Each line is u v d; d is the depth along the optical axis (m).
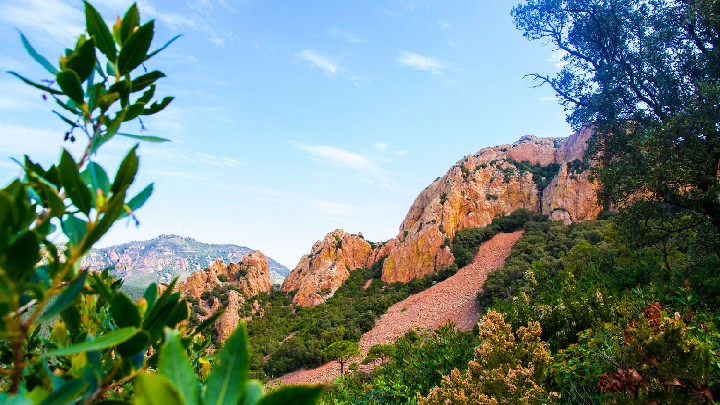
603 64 15.30
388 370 15.41
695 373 4.23
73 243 0.98
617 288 11.38
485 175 53.66
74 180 0.97
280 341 42.06
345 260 56.56
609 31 14.85
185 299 1.09
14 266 0.80
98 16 1.24
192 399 0.73
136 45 1.24
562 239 35.44
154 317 1.05
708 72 12.59
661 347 4.40
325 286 52.81
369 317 40.00
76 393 0.88
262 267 58.47
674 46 13.53
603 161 15.45
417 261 48.50
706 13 11.88
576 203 42.56
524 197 49.84
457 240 47.25
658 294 9.10
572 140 53.81
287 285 58.28
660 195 12.84
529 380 5.70
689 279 9.80
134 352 1.01
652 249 13.13
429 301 40.19
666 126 11.75
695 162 11.64
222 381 0.75
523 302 10.61
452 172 55.75
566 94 16.55
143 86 1.33
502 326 6.70
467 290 38.25
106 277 1.77
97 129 1.20
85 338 1.25
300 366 35.53
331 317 42.75
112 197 0.99
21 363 0.87
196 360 2.14
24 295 0.96
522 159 56.53
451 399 6.18
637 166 13.20
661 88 13.48
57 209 0.99
